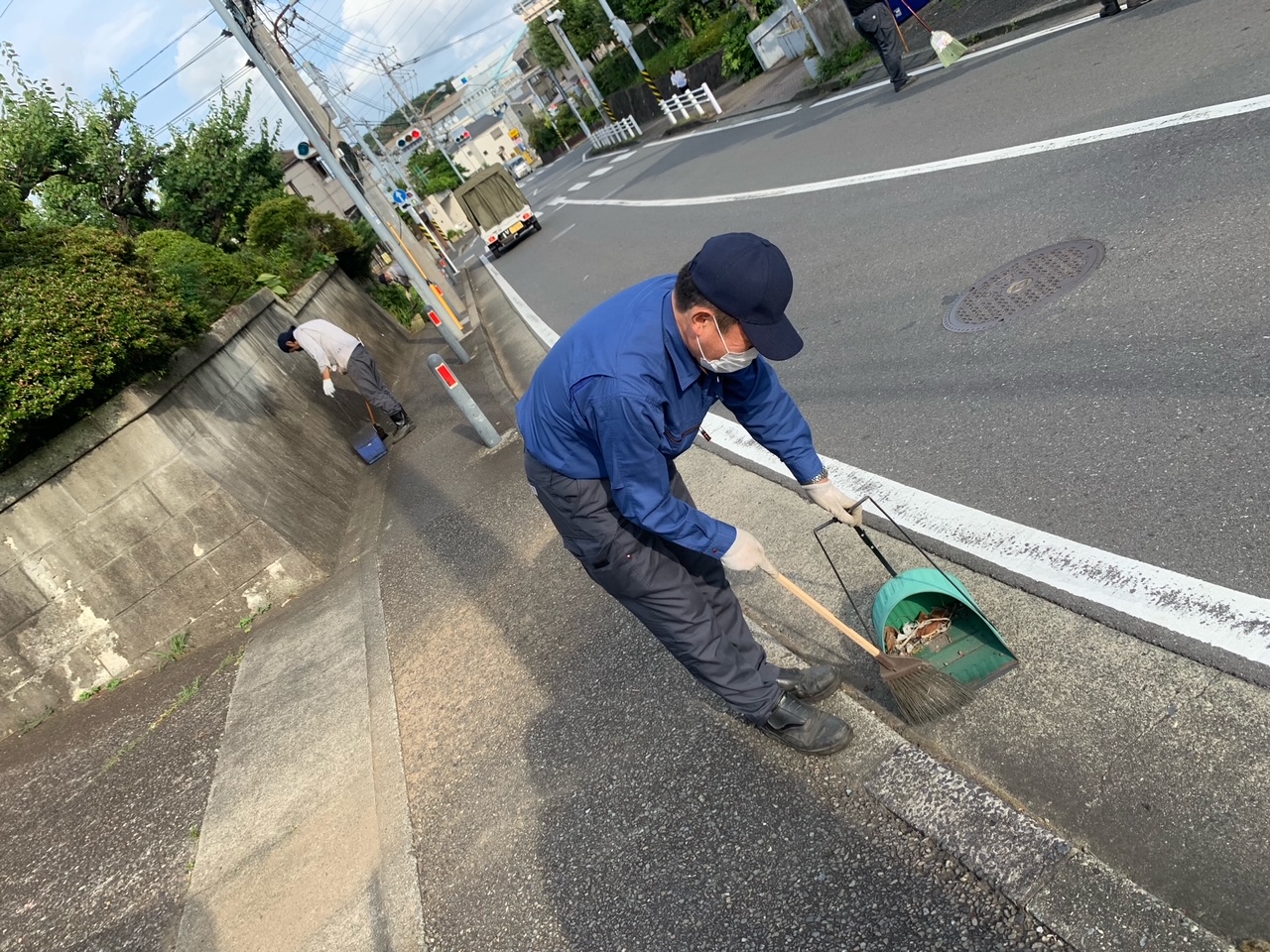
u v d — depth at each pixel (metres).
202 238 16.98
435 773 3.27
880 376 4.54
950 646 2.62
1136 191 4.71
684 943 2.20
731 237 1.85
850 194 7.87
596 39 53.16
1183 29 6.54
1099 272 4.21
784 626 3.08
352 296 14.91
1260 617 2.20
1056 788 2.09
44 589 5.03
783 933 2.09
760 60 21.89
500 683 3.61
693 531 2.17
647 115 36.47
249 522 5.55
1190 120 5.09
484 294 17.59
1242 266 3.59
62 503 5.04
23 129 13.18
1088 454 3.09
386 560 5.50
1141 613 2.39
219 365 6.82
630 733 2.98
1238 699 2.05
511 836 2.81
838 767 2.43
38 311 4.88
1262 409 2.83
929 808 2.17
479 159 87.06
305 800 3.42
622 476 2.05
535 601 4.11
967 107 8.12
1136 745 2.08
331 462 7.65
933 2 12.92
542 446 2.25
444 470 6.80
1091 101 6.34
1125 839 1.92
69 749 4.61
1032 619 2.57
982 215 5.67
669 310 2.01
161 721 4.53
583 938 2.36
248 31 10.95
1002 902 1.91
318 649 4.65
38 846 3.86
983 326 4.40
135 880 3.35
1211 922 1.70
